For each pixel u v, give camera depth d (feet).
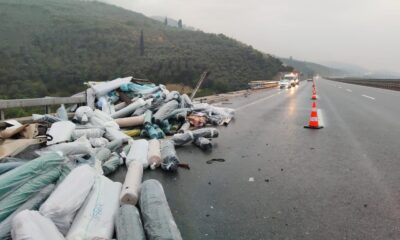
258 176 19.15
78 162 18.56
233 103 67.10
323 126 37.63
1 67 182.39
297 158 23.25
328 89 132.67
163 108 33.78
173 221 12.42
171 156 20.17
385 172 19.98
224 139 29.94
